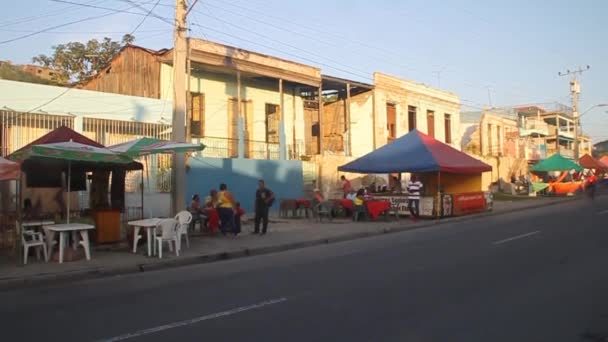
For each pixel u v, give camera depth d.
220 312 7.23
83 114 19.36
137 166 15.37
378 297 7.85
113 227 14.34
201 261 12.65
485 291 8.07
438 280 8.98
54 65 33.59
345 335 6.02
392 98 33.47
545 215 22.33
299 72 26.89
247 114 26.52
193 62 22.45
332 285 8.85
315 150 32.12
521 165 50.47
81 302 8.29
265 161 24.75
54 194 17.28
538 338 5.83
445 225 19.92
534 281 8.71
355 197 22.16
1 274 10.36
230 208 16.55
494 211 25.28
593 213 22.17
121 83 24.84
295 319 6.75
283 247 14.54
